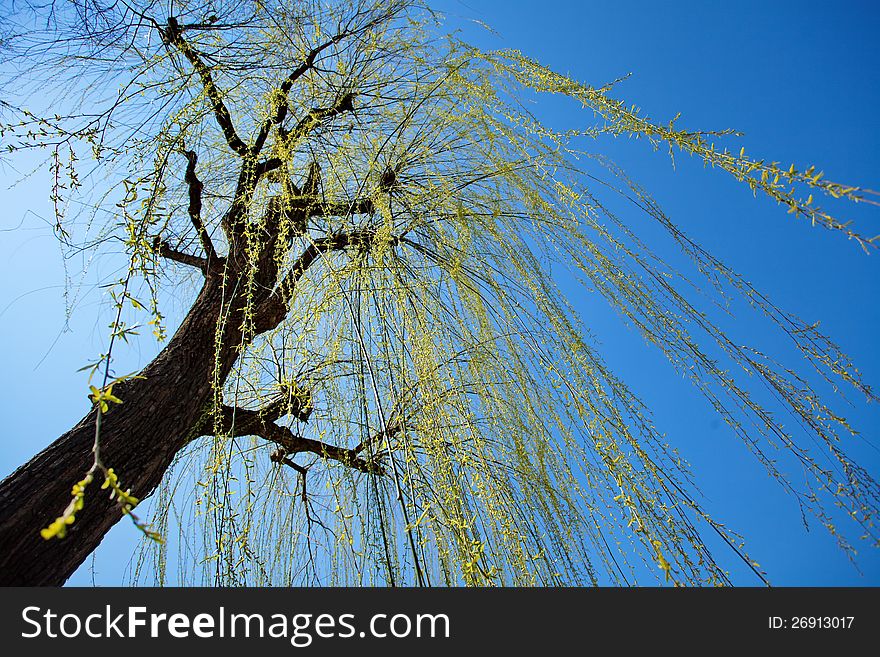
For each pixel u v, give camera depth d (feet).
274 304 5.67
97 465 2.39
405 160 6.10
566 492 4.70
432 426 4.25
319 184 6.12
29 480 3.86
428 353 4.61
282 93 5.88
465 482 4.18
